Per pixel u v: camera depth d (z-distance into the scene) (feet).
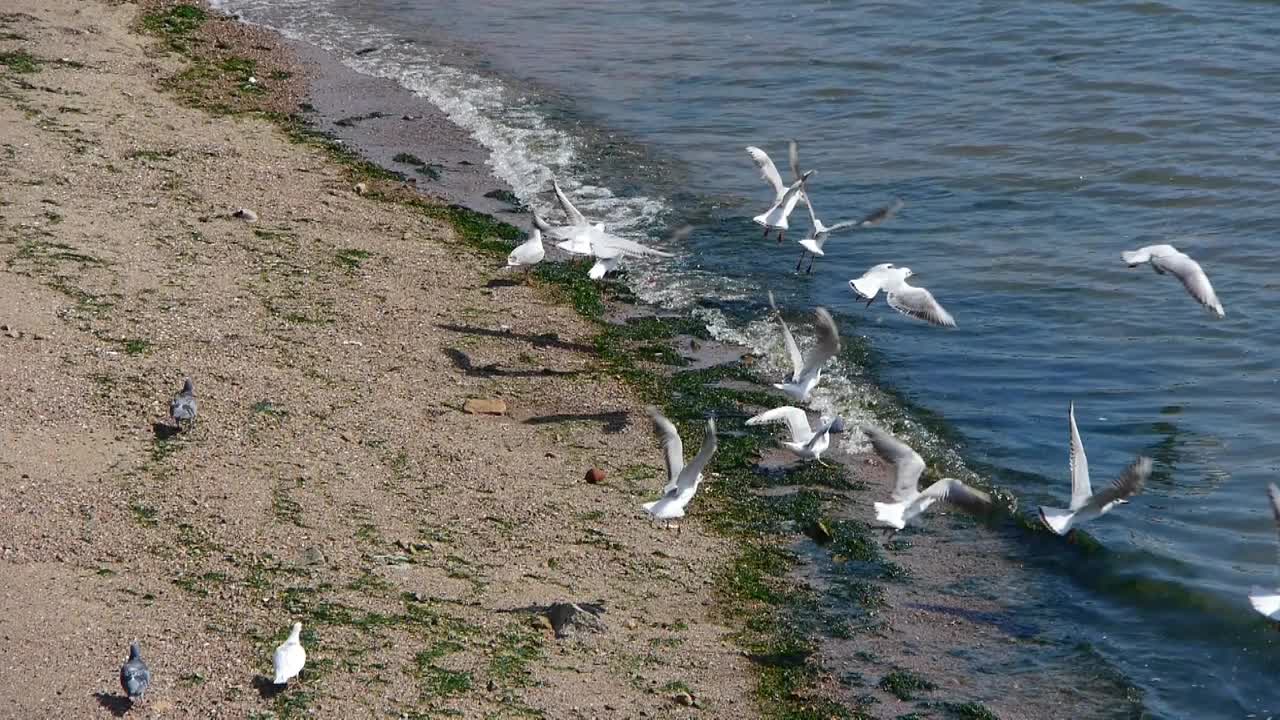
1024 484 73.26
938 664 59.72
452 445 73.26
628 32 151.02
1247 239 100.89
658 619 61.21
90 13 138.00
